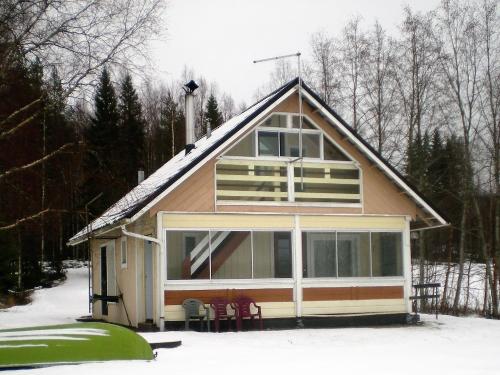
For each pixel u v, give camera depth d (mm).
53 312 28266
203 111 61594
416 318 19203
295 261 18125
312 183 18734
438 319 20547
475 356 12484
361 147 18922
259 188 18109
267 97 20062
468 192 31453
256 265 17781
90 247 23312
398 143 33906
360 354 12672
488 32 32469
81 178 15375
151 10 16156
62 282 44938
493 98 32125
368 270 18984
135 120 46500
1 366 10492
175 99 60281
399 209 19547
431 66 33156
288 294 18000
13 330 11328
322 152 18953
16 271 40500
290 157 18516
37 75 15617
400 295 19188
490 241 32031
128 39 15984
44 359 10750
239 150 18062
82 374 9742
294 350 13195
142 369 10320
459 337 15852
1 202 15562
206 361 11438
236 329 17188
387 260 19266
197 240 17312
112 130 40344
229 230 17641
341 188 19016
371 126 34938
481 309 31172
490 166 31484
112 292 21359
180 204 17188
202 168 17531
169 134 52438
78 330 11320
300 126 18172
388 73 34344
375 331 16984
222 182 17766
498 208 30578
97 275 23828
